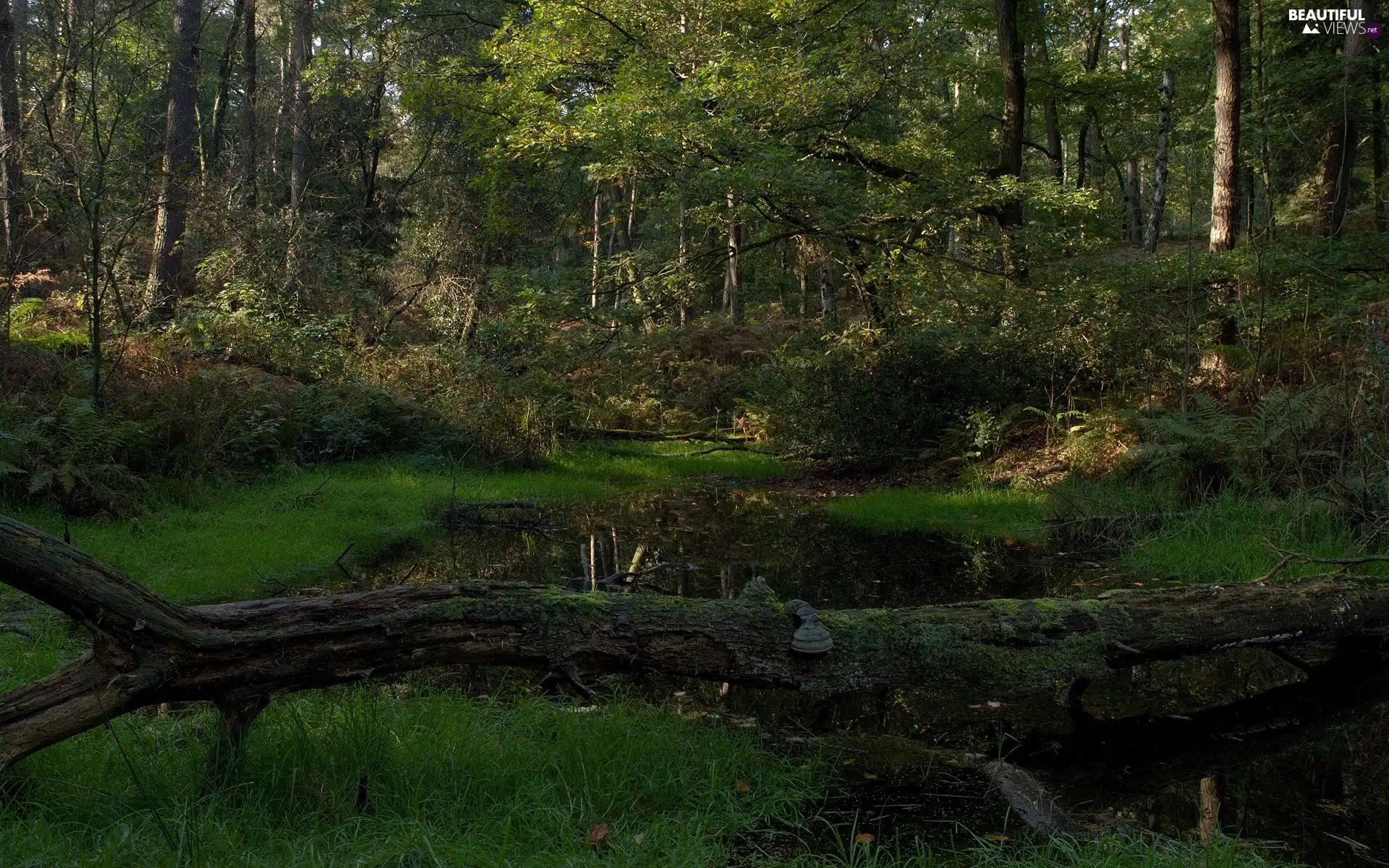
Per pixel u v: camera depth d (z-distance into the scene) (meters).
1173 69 20.91
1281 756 4.09
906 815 3.46
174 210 15.20
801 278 25.02
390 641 3.48
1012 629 4.37
